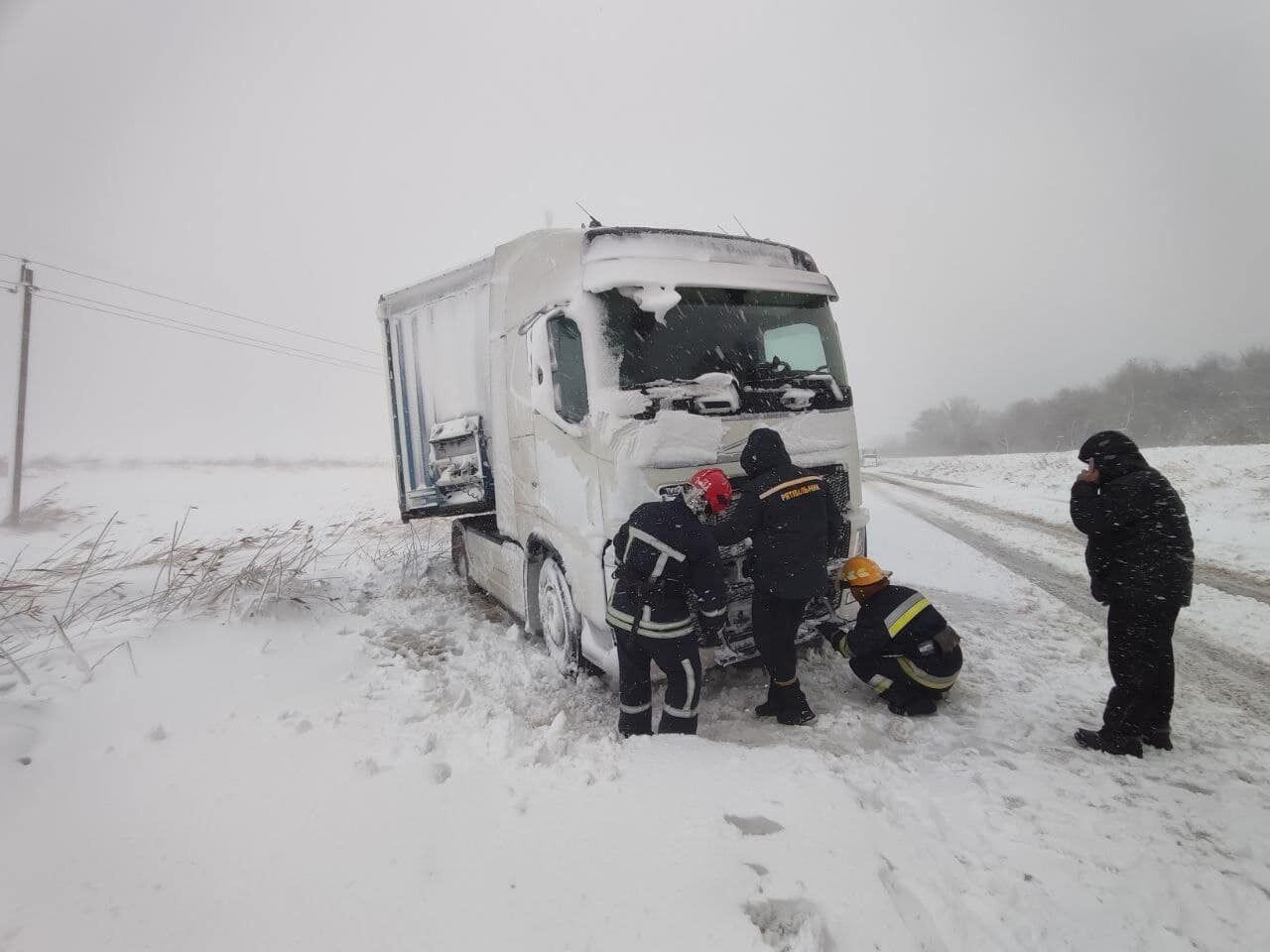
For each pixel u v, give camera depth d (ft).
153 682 12.43
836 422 13.79
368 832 8.02
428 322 19.47
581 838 7.72
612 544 11.53
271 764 9.74
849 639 12.26
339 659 14.78
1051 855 7.59
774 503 11.23
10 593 17.38
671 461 11.66
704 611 10.50
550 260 14.08
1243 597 20.48
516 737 10.49
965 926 6.44
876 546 31.09
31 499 70.23
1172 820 8.37
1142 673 10.18
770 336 13.65
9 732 10.04
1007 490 64.59
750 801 8.23
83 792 8.95
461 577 23.25
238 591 18.03
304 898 6.93
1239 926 6.57
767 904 6.54
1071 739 10.91
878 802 8.59
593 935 6.24
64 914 6.69
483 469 17.62
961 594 21.45
